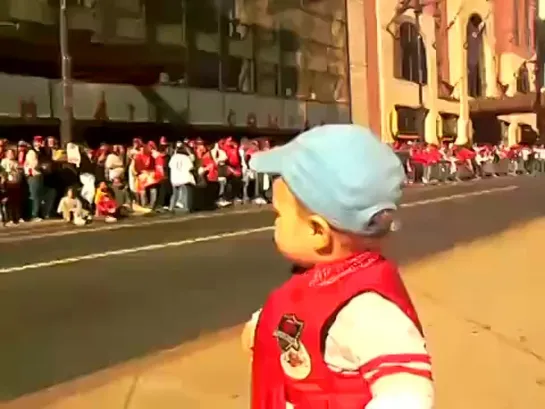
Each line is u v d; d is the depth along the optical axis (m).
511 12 39.91
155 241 12.80
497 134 38.78
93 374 5.19
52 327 6.71
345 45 31.77
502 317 6.07
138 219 16.61
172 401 4.48
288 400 1.48
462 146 35.00
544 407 4.05
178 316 7.02
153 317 7.00
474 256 9.50
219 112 26.11
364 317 1.39
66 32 19.16
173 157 18.28
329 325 1.42
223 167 19.67
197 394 4.58
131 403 4.51
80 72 21.73
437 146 32.88
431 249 10.24
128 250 11.74
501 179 31.78
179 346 5.86
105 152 18.02
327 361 1.42
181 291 8.33
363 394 1.40
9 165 15.70
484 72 39.66
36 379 5.16
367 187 1.44
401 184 1.50
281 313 1.50
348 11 32.03
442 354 5.09
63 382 5.05
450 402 4.17
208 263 10.31
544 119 38.06
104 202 16.50
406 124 34.56
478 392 4.32
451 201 19.95
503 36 40.22
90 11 21.91
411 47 34.97
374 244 1.50
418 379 1.34
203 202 18.75
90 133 21.97
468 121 38.38
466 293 7.09
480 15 38.84
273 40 28.36
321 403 1.42
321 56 30.62
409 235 11.96
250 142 21.50
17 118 19.83
